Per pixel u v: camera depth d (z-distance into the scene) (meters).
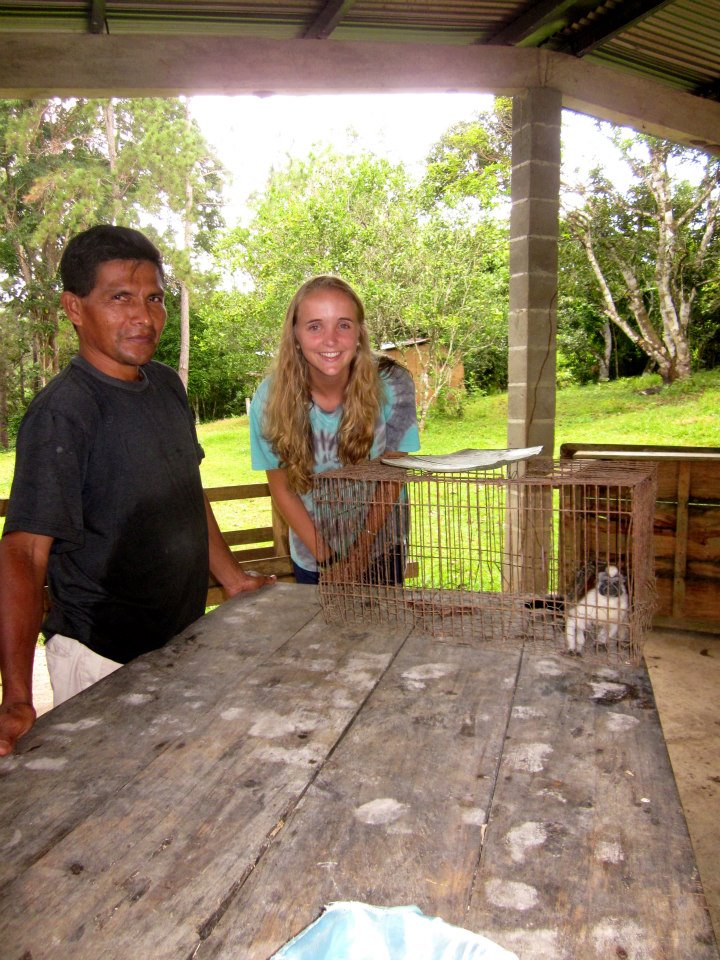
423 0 4.51
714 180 16.12
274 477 2.33
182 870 0.95
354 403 2.17
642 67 5.79
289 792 1.13
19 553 1.56
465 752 1.24
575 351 20.83
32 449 1.65
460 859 0.96
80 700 1.48
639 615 1.61
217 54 4.23
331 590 2.01
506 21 4.93
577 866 0.94
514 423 5.32
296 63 4.42
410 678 1.55
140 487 1.82
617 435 13.50
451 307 14.97
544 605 1.77
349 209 14.82
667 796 1.09
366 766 1.20
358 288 14.34
